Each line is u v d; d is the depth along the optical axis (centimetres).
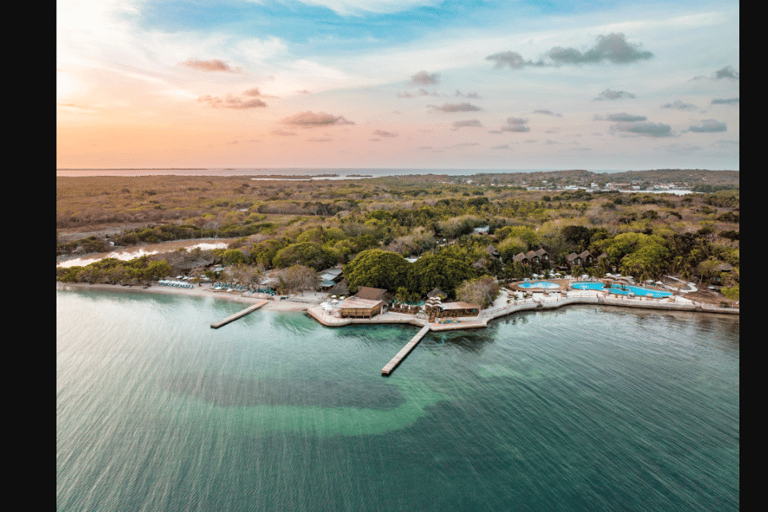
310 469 5125
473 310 10100
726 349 8400
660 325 9769
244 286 13088
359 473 5056
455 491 4784
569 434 5747
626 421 6012
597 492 4766
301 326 9875
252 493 4756
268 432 5816
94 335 9288
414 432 5806
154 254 16538
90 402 6538
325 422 6044
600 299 11331
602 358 8025
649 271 12425
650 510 4528
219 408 6388
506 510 4531
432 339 9006
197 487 4844
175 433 5791
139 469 5119
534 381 7150
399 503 4622
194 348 8594
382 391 6875
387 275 11575
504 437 5694
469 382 7150
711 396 6644
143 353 8344
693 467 5131
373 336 9225
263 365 7819
